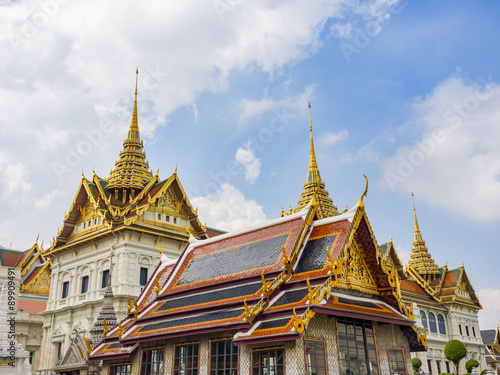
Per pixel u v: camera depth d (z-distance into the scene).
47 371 65.25
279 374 20.45
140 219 64.19
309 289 20.89
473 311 119.12
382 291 25.12
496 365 118.94
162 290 30.92
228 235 31.11
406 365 25.25
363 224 24.41
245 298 23.72
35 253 94.31
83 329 61.59
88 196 69.06
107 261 63.56
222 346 23.41
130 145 76.56
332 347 21.66
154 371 26.72
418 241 126.75
